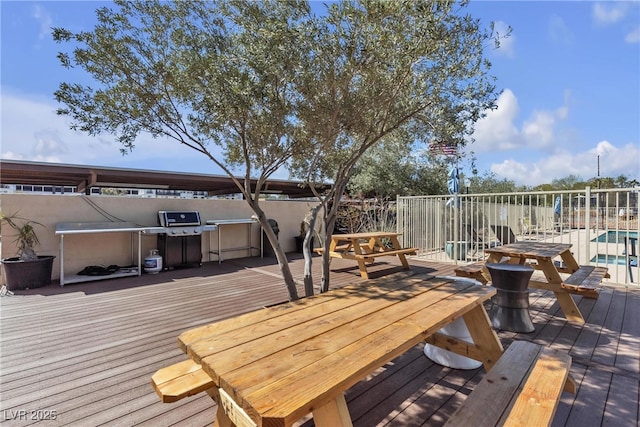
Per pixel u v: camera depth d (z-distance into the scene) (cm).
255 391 109
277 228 854
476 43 299
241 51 296
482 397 145
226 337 153
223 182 929
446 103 337
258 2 298
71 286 531
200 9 311
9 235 538
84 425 191
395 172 1140
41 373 252
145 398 219
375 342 146
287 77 293
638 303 402
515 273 318
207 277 600
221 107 278
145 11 299
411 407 207
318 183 473
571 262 449
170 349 295
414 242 805
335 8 257
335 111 311
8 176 768
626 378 234
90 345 304
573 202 1046
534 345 201
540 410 135
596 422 188
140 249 623
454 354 256
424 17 256
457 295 219
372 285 248
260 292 493
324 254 393
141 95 308
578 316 340
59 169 694
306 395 107
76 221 603
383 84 309
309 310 190
